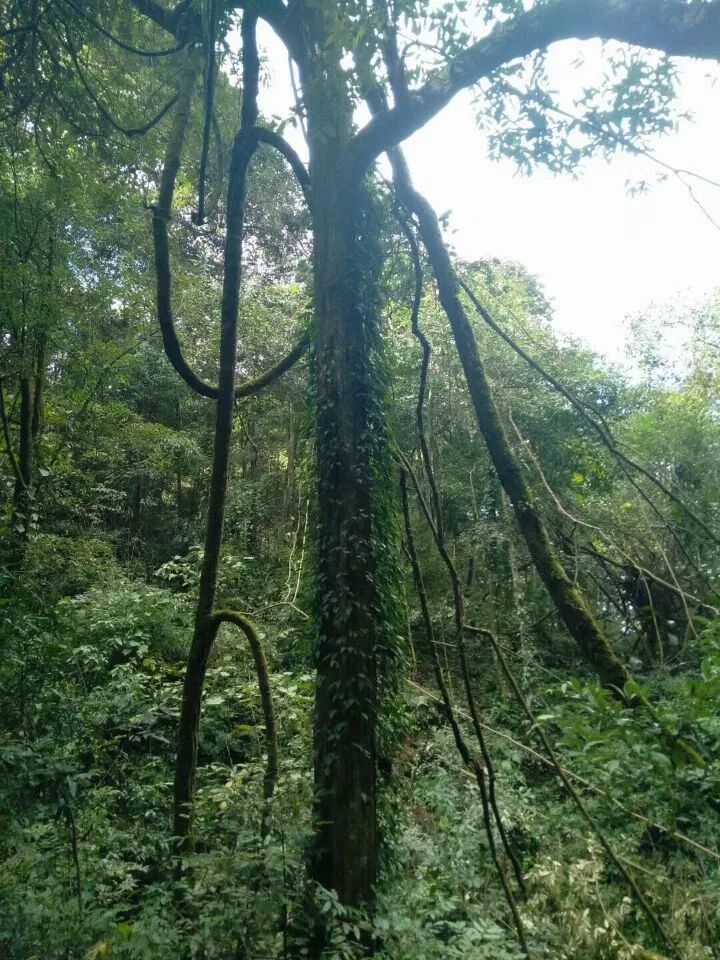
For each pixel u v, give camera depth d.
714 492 14.16
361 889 5.28
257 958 4.43
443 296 7.29
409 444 13.37
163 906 4.83
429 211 7.09
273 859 4.58
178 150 7.16
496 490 12.96
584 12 5.36
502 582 13.48
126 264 13.38
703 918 5.57
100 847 5.57
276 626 10.98
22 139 10.02
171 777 7.83
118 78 9.98
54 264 11.09
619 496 14.13
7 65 8.64
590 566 13.23
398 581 6.13
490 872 6.45
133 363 14.70
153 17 7.86
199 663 6.19
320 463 6.11
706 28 5.00
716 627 7.03
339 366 6.11
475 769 5.44
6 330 10.52
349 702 5.56
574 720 5.43
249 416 18.69
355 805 5.45
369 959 4.70
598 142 6.30
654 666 11.07
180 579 16.17
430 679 12.09
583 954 5.41
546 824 7.20
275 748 5.79
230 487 16.66
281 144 6.39
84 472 15.12
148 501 19.56
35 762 5.13
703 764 5.26
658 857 6.34
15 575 8.63
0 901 3.92
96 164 10.55
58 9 8.59
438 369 13.26
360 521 5.87
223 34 6.91
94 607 10.80
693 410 15.56
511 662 12.02
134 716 8.41
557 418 14.30
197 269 17.73
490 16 5.73
